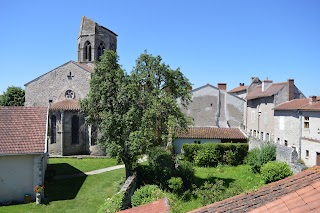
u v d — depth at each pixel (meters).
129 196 17.83
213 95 43.88
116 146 21.80
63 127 36.25
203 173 28.81
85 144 37.53
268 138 39.62
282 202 5.02
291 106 33.34
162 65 25.08
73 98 38.47
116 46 44.44
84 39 40.94
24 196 20.83
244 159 32.91
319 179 6.14
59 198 21.39
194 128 37.59
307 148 29.52
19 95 51.53
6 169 20.89
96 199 21.09
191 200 20.36
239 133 36.94
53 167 30.81
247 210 5.76
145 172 22.84
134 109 21.77
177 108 24.02
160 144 25.58
